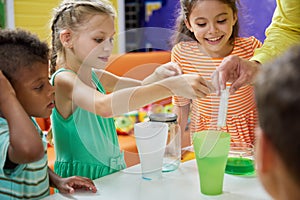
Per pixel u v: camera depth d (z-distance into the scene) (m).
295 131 0.37
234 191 0.88
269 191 0.44
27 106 0.94
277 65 0.40
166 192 0.88
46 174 0.98
